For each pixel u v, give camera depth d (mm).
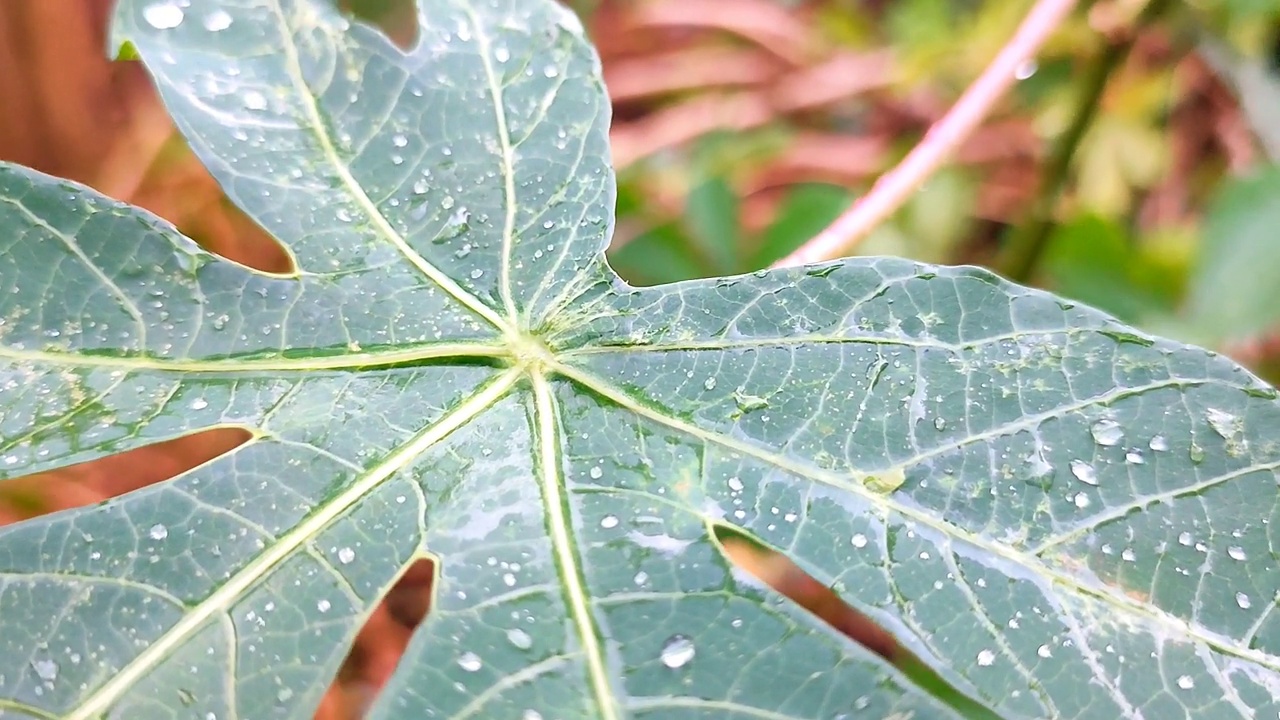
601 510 386
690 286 415
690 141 954
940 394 395
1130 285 666
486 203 421
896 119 963
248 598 373
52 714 359
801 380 400
